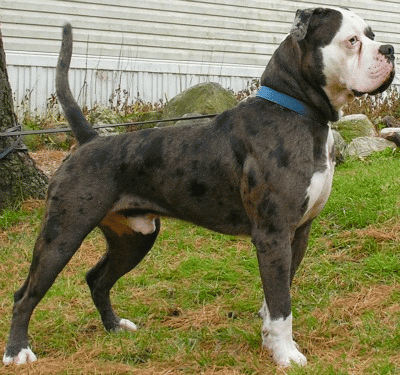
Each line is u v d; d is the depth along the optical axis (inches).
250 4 526.6
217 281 188.1
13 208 261.1
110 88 478.9
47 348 149.2
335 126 366.3
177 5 499.2
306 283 179.9
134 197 141.9
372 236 201.2
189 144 138.3
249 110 135.9
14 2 444.1
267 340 133.4
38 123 414.0
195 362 132.8
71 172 139.5
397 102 482.9
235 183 134.3
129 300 179.6
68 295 182.1
